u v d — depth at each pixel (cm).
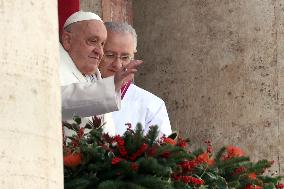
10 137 1359
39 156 1381
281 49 3275
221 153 1998
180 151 1822
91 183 1767
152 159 1758
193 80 3316
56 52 1451
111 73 2430
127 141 1803
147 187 1755
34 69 1399
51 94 1421
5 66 1372
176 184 1795
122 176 1770
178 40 3362
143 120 2620
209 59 3309
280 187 2022
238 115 3253
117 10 3397
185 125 3300
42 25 1420
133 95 2638
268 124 3231
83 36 2277
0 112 1360
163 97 3347
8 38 1379
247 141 3234
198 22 3344
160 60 3378
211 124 3269
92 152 1777
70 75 2252
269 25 3291
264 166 2000
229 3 3322
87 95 2016
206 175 1883
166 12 3400
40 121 1394
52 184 1395
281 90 3247
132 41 2459
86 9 3316
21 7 1397
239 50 3288
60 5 2723
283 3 3309
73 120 1992
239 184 1936
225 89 3278
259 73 3269
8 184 1345
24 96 1383
